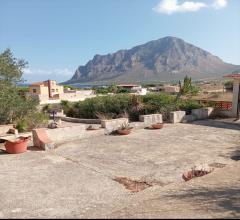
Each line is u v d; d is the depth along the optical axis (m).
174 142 12.53
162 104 19.31
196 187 6.06
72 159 10.04
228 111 19.73
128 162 9.61
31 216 5.59
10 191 7.04
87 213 5.05
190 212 4.66
